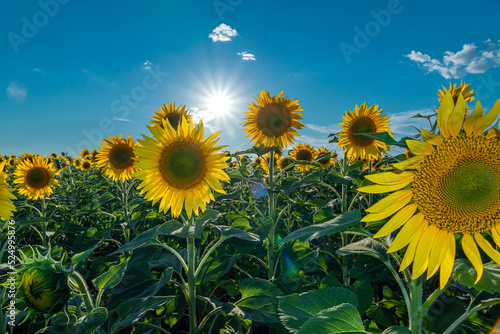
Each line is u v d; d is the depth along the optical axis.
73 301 2.71
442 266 1.54
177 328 4.99
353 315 1.45
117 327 2.59
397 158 1.84
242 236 3.19
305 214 7.00
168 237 6.19
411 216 1.57
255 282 3.14
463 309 2.72
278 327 3.25
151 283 3.36
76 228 6.96
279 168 10.30
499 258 1.45
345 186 5.06
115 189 10.98
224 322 3.71
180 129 3.64
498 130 1.43
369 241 2.15
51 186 8.08
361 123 6.01
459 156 1.45
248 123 6.17
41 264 2.06
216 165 3.64
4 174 3.67
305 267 4.34
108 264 4.70
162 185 3.62
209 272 3.88
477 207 1.47
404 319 3.33
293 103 6.13
